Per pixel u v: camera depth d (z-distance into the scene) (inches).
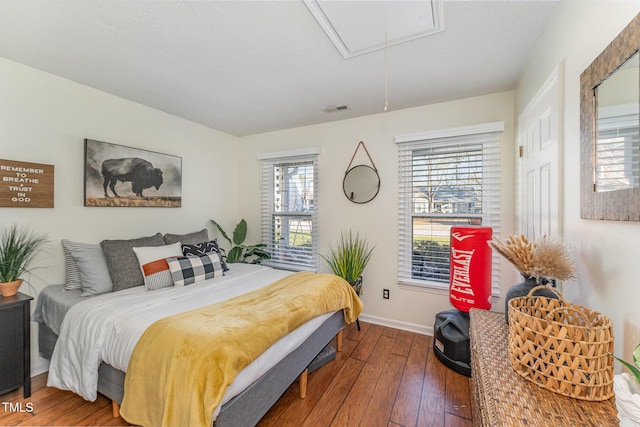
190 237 114.1
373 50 72.2
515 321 38.5
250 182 153.8
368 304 120.4
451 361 82.2
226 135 149.2
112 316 62.9
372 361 87.9
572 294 50.4
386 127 117.3
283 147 142.8
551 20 59.5
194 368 46.5
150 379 50.3
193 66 80.7
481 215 100.7
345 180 125.0
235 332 53.5
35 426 60.5
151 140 113.0
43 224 83.7
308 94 99.7
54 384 65.2
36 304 81.7
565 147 52.9
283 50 72.4
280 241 145.0
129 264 88.1
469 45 69.8
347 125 125.6
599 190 39.8
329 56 75.2
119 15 59.3
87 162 92.7
